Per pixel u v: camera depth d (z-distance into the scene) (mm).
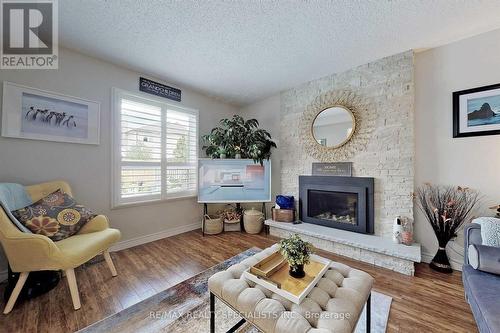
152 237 2762
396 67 2242
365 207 2414
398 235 2121
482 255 1192
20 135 1819
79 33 1840
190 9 1560
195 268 2023
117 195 2428
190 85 3039
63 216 1719
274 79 2854
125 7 1536
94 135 2250
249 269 1238
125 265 2068
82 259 1465
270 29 1800
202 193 3062
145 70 2561
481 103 1872
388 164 2303
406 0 1480
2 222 1342
